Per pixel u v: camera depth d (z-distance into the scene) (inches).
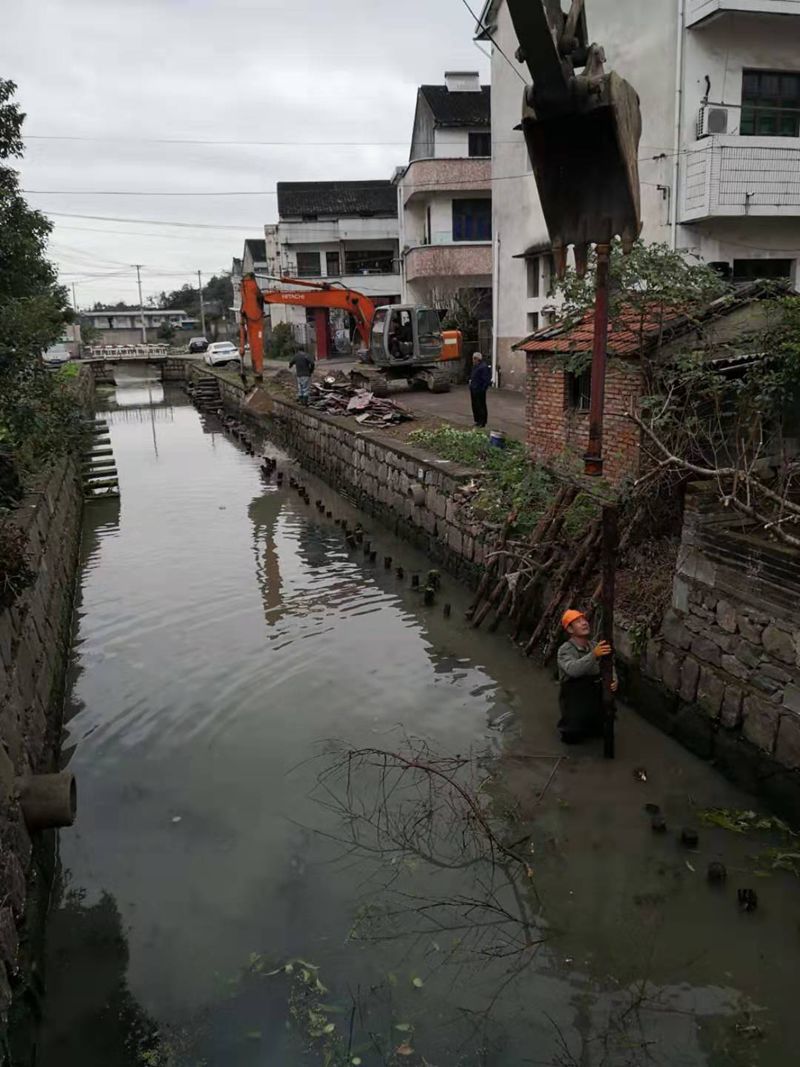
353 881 212.5
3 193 584.1
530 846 222.7
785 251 601.0
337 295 923.4
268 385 1110.4
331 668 341.4
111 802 252.2
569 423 401.4
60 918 203.2
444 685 321.4
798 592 220.1
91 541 557.0
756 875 207.3
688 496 265.7
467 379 989.2
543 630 335.9
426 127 1215.6
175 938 194.7
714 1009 169.6
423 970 182.5
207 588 451.5
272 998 175.9
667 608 283.7
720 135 545.6
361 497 640.4
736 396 319.6
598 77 160.1
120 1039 167.9
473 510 426.6
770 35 555.8
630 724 286.8
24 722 243.8
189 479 779.4
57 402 541.6
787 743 225.1
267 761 272.4
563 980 178.4
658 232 593.0
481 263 1103.0
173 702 317.1
